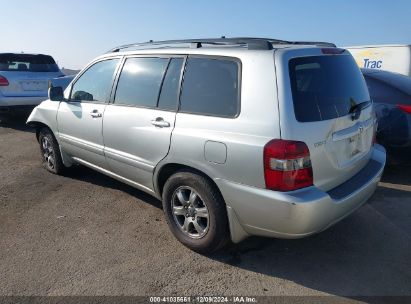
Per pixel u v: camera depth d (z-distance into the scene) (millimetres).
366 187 3477
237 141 3111
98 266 3457
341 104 3430
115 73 4488
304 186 2996
